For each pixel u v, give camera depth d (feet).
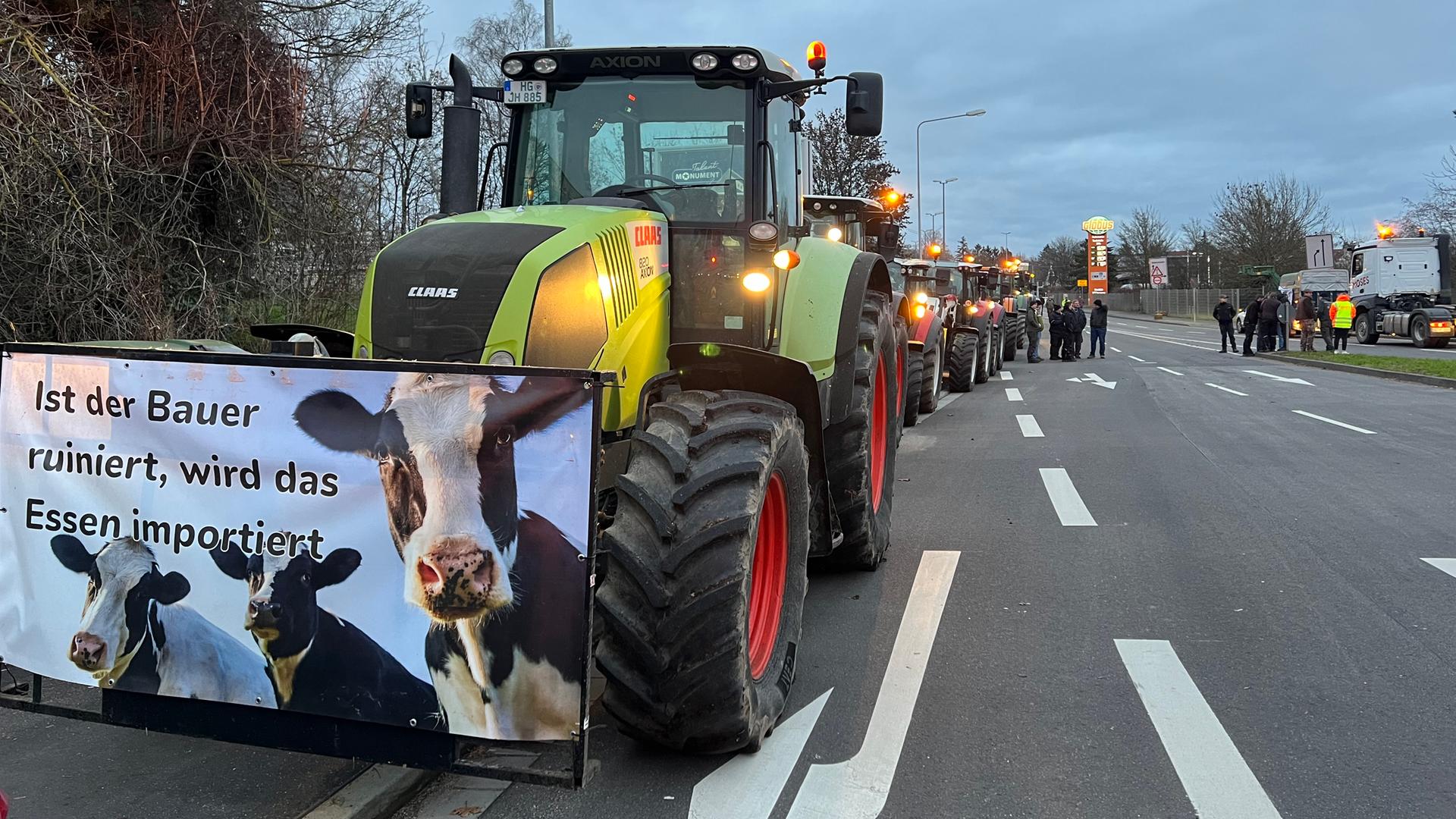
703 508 10.93
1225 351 94.99
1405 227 129.70
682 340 15.01
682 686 10.79
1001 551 21.31
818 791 11.19
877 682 14.35
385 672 9.61
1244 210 197.06
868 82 15.58
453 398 9.42
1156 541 21.84
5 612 10.66
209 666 10.04
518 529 9.30
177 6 30.07
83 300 26.66
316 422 9.75
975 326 60.23
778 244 14.96
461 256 12.26
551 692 9.27
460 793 11.34
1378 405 46.50
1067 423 41.78
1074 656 15.24
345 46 36.68
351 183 37.14
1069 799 10.94
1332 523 23.07
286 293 34.96
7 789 11.20
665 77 15.44
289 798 10.99
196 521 10.05
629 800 11.04
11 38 24.52
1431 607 17.10
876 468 20.51
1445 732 12.39
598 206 14.47
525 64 15.67
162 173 29.68
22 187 24.76
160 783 11.34
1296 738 12.32
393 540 9.58
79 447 10.39
